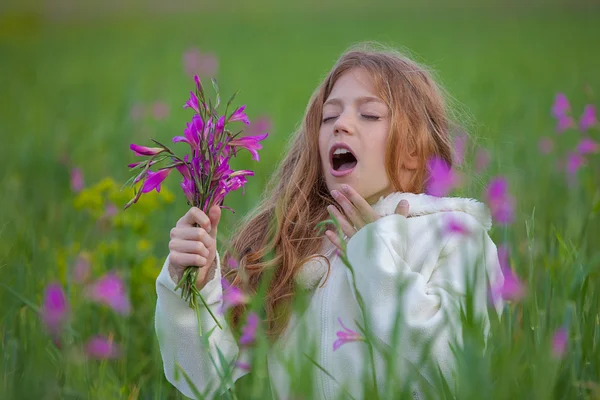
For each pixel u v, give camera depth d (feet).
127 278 13.43
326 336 9.84
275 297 10.37
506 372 7.44
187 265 9.38
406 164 10.81
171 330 9.91
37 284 12.82
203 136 9.04
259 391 8.29
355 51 11.33
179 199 18.53
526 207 16.37
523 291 9.65
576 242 12.87
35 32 130.82
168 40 106.32
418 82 11.12
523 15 131.95
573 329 9.80
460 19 128.47
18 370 9.88
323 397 9.65
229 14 166.40
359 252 9.45
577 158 18.08
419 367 7.98
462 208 10.37
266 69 70.49
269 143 29.53
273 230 11.04
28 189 22.56
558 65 59.88
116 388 9.69
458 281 9.55
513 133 27.55
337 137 10.29
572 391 8.70
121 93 51.83
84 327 12.00
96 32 126.41
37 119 42.29
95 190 15.76
